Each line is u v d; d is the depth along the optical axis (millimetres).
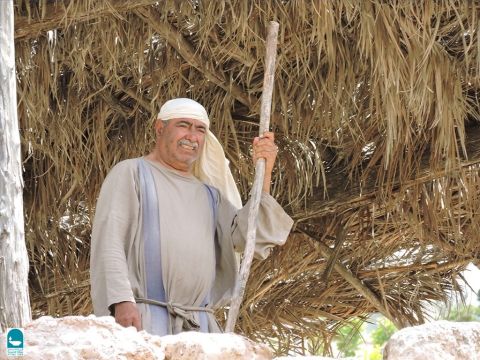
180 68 10758
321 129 11188
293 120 11000
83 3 9523
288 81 10969
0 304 6453
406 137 10680
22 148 11227
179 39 10211
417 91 10258
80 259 12523
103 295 8164
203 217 8734
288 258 12867
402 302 13695
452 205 12172
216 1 9773
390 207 12039
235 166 11719
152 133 11352
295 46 10234
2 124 6781
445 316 13766
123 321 8008
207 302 8633
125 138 11484
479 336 5930
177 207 8594
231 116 11617
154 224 8461
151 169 8711
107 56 10109
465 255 12844
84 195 11953
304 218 12336
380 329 22609
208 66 10633
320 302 13898
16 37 9883
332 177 12266
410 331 5910
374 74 10234
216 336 5949
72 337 5496
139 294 8312
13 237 6609
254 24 10062
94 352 5441
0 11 7035
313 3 9781
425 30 10023
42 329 5551
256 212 8406
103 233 8320
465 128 11750
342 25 10383
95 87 10922
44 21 9664
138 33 10055
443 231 12555
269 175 8812
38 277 12453
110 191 8492
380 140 11711
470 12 10375
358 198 12117
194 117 8922
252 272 12898
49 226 12125
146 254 8398
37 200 11883
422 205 11945
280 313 13922
